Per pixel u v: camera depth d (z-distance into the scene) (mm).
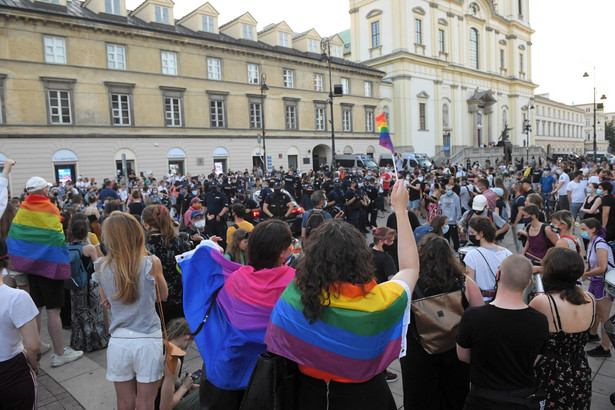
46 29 23812
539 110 78500
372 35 48156
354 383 1908
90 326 5344
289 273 2365
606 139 108750
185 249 4867
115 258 2953
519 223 8828
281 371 1955
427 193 14695
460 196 10727
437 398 3207
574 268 2941
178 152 29672
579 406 2908
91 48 25484
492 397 2527
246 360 2320
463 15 52906
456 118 52281
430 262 3189
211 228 9109
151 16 29141
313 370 1949
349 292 1855
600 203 8625
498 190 9617
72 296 5324
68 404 4117
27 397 2938
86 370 4809
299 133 37062
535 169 18984
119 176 26234
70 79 24672
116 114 26938
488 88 57656
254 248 2346
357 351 1817
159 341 3135
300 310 1877
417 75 46781
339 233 1900
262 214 12219
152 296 3100
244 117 33281
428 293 3188
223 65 31797
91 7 27359
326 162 40250
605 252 4793
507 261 2666
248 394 1948
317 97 38469
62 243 4871
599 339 5172
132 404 3115
